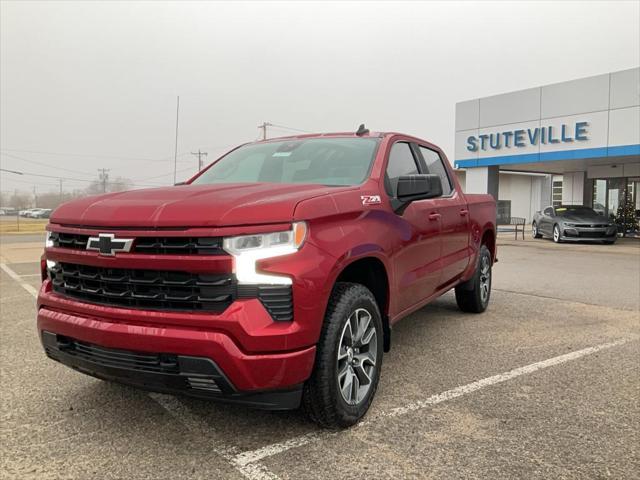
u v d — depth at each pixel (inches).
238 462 114.1
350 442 123.0
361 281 150.3
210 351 106.3
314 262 115.7
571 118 758.5
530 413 139.6
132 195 130.7
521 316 256.1
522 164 885.8
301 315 112.7
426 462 113.9
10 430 130.4
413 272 167.0
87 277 120.5
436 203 191.2
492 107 860.0
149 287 113.7
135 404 146.3
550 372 172.6
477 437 125.7
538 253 605.0
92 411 141.6
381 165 159.6
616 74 706.2
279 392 113.9
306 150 175.6
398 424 132.6
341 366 129.0
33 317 264.1
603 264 490.3
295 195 122.7
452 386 159.6
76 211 127.6
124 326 113.2
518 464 113.1
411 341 210.4
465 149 907.4
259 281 109.6
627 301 297.4
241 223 109.5
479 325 237.0
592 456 116.6
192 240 109.6
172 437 126.2
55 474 109.7
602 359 186.5
